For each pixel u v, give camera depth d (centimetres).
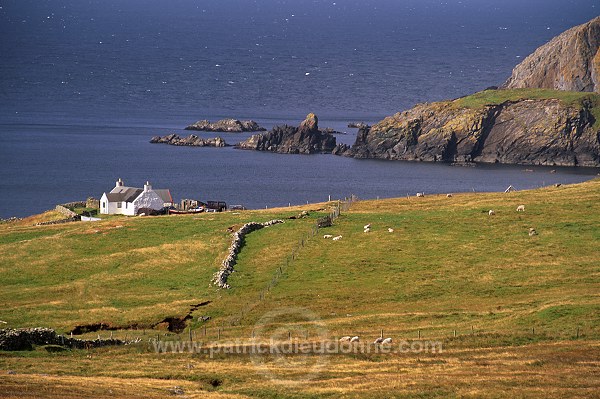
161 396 12925
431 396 13125
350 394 13275
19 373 14175
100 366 15075
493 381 13750
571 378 13888
